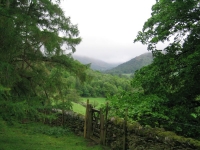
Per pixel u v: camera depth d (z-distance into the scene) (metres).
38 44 8.88
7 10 6.48
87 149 7.29
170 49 8.34
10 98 6.28
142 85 8.18
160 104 7.52
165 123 7.19
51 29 10.30
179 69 7.68
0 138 7.85
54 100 10.09
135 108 6.99
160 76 7.80
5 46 6.65
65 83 10.35
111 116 7.77
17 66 8.86
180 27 7.86
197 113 7.84
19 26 7.06
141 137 6.11
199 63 7.18
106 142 7.69
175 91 8.20
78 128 9.60
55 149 7.05
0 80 5.99
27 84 8.63
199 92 8.03
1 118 5.88
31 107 6.50
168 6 7.47
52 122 11.34
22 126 10.45
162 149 5.41
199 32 7.75
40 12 9.79
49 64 10.53
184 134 7.09
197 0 7.22
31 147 7.04
